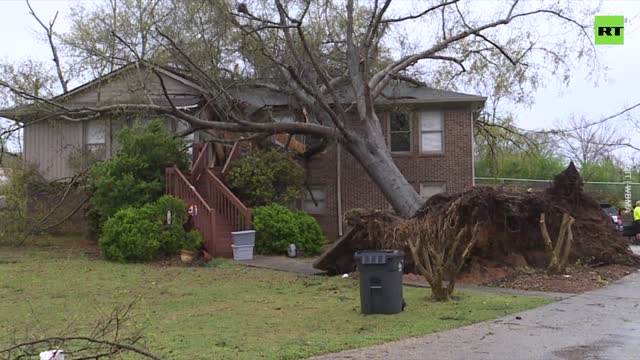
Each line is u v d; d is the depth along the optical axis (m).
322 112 21.11
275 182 21.00
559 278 12.81
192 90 24.23
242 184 20.19
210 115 22.89
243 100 22.11
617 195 37.81
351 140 19.27
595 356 6.85
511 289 12.05
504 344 7.49
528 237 14.12
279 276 14.62
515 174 41.16
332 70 22.22
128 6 31.23
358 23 21.16
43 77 22.80
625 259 14.62
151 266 16.27
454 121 24.86
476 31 21.14
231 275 14.77
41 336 8.12
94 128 24.78
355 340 7.77
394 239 13.63
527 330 8.28
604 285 12.30
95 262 16.97
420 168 24.94
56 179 24.14
